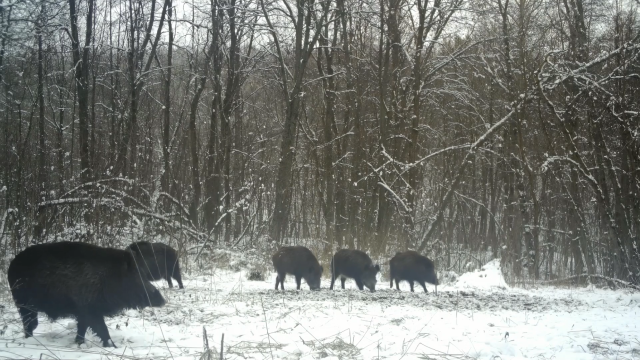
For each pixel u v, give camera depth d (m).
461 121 28.41
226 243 19.92
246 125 30.41
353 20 26.03
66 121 24.52
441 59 24.83
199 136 27.30
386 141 23.11
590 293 14.62
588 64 18.00
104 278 6.62
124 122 22.95
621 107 17.78
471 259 23.59
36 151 17.39
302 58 22.73
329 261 18.91
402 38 26.20
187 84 25.05
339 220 23.31
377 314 9.30
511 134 22.25
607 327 8.83
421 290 14.78
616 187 17.27
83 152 19.16
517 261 18.88
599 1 21.12
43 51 19.25
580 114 20.97
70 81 24.41
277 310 9.39
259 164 28.28
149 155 21.17
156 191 18.80
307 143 28.08
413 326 8.39
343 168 24.77
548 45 23.59
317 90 28.05
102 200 15.88
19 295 6.50
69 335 7.13
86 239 14.83
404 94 22.66
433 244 21.42
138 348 6.49
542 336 8.05
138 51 23.12
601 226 19.94
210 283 13.29
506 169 24.92
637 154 17.44
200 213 23.28
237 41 25.14
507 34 21.34
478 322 8.95
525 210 20.61
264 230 22.53
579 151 20.19
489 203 30.81
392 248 21.64
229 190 23.77
